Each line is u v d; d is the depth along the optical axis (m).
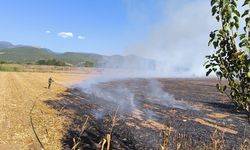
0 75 90.56
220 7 5.24
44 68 147.12
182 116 31.45
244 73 5.11
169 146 19.41
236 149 19.61
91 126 25.88
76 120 28.31
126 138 22.00
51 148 19.45
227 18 5.20
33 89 55.31
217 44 5.39
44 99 42.75
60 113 31.88
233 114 32.38
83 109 35.16
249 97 5.09
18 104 36.12
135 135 22.80
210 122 28.41
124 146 20.11
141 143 20.72
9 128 23.94
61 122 27.20
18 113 30.38
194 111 34.50
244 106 5.28
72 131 23.98
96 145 20.17
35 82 71.12
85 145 20.14
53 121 27.47
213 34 5.38
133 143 20.75
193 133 23.80
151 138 21.91
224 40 5.31
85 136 22.48
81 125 26.16
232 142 21.23
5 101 37.88
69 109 34.91
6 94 45.47
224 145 20.47
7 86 58.16
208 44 5.47
